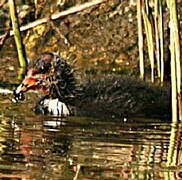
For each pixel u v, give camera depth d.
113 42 18.58
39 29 18.86
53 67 13.11
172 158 8.87
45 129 10.57
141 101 12.43
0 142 9.50
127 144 9.65
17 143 9.49
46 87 13.02
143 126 11.09
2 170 8.02
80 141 9.74
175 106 11.55
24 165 8.27
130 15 18.88
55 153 8.95
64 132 10.37
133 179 7.80
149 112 12.14
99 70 16.92
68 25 18.94
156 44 14.72
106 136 10.15
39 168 8.15
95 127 10.86
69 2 18.91
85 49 18.52
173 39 11.32
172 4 11.23
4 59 17.64
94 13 19.03
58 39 18.77
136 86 12.99
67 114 12.05
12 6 14.78
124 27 18.77
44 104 12.50
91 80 13.58
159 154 9.09
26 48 18.75
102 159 8.70
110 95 12.60
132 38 18.52
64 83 12.99
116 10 19.00
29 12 18.86
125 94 12.61
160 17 14.15
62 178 7.75
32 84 13.05
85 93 12.82
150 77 15.99
